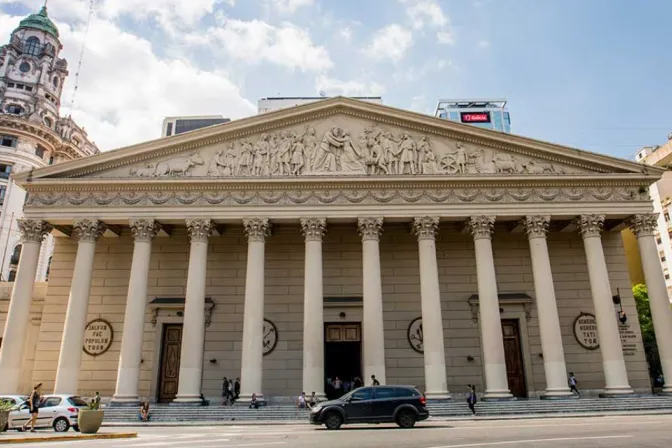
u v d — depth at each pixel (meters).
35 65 110.38
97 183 36.91
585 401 31.81
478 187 37.16
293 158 37.69
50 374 38.72
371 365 33.56
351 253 40.91
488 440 16.80
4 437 19.12
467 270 40.50
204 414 30.88
